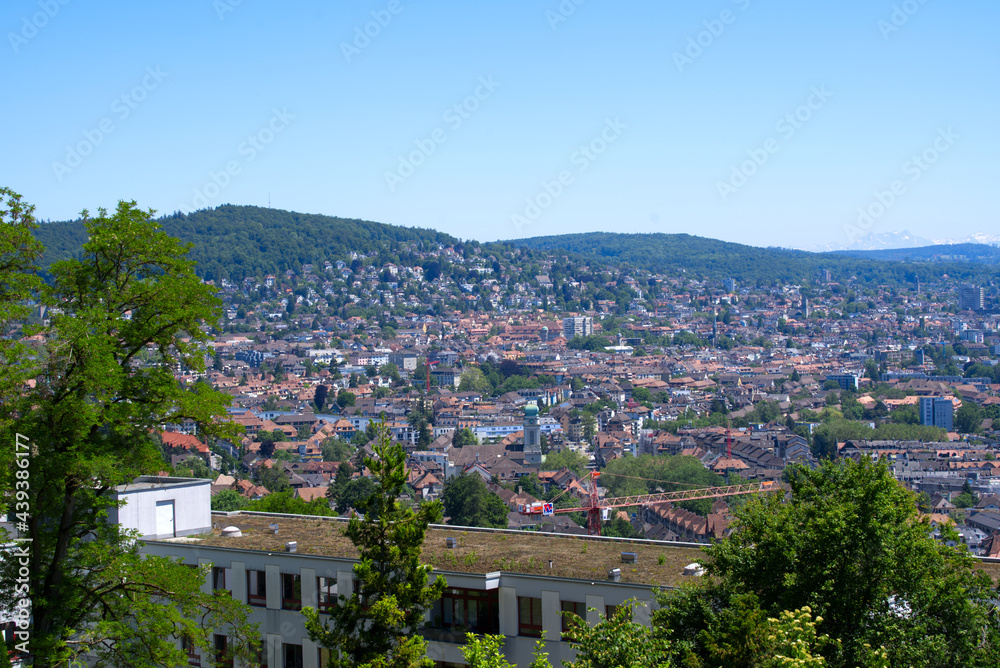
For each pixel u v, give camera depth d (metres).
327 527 71.38
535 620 56.06
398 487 48.44
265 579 63.41
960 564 45.75
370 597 49.06
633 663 39.50
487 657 42.72
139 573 50.00
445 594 58.28
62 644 45.03
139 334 51.25
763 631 39.12
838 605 43.03
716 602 46.06
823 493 47.84
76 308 51.66
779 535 44.72
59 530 49.66
